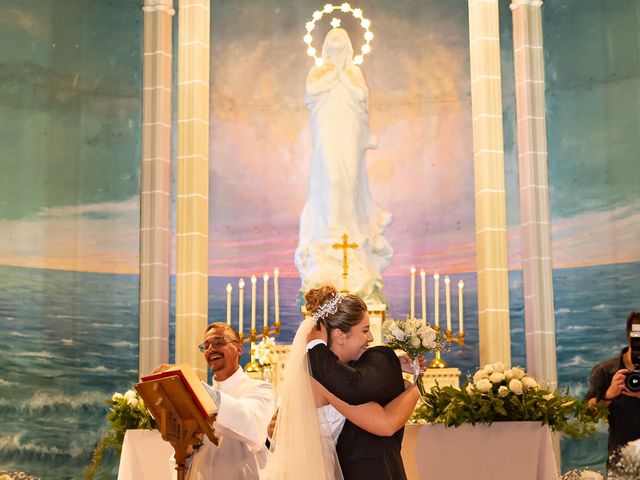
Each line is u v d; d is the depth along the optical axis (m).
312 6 14.32
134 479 6.96
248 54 14.19
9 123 12.45
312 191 11.80
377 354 4.85
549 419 6.62
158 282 12.05
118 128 13.29
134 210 13.19
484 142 12.09
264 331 10.93
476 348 13.23
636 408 7.13
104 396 12.52
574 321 12.84
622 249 12.73
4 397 11.80
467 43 14.02
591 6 13.45
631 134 12.91
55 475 12.00
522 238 12.45
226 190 13.84
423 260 13.63
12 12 12.67
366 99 11.98
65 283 12.54
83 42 13.25
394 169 13.91
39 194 12.55
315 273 11.35
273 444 5.20
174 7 13.82
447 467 6.51
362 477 4.70
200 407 5.43
